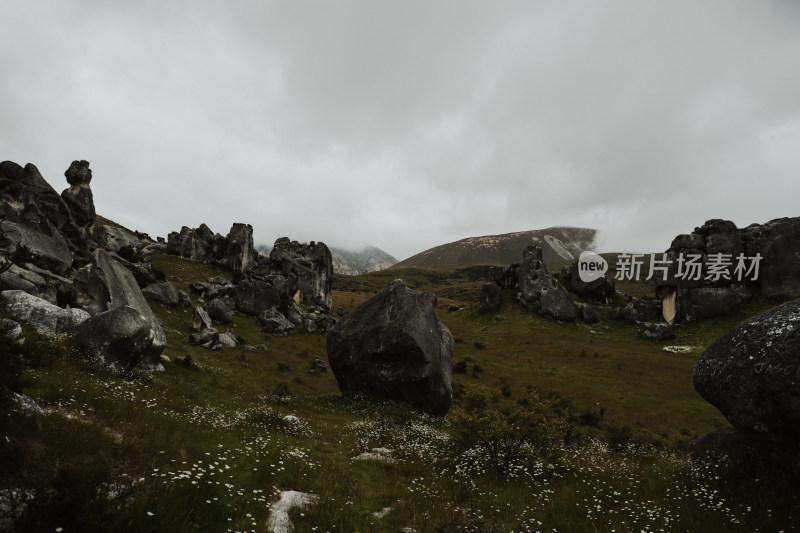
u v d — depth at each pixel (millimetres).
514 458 11742
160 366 23000
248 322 55969
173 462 7504
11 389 6281
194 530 5801
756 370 8297
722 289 69562
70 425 7273
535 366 54625
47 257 33375
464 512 8273
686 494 9000
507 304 87250
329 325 60594
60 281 29016
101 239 60250
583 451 14766
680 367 52000
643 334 68000
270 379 32406
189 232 83375
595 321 78625
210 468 7617
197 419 13172
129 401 12234
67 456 6098
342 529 7043
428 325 25188
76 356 15867
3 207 37812
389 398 24172
